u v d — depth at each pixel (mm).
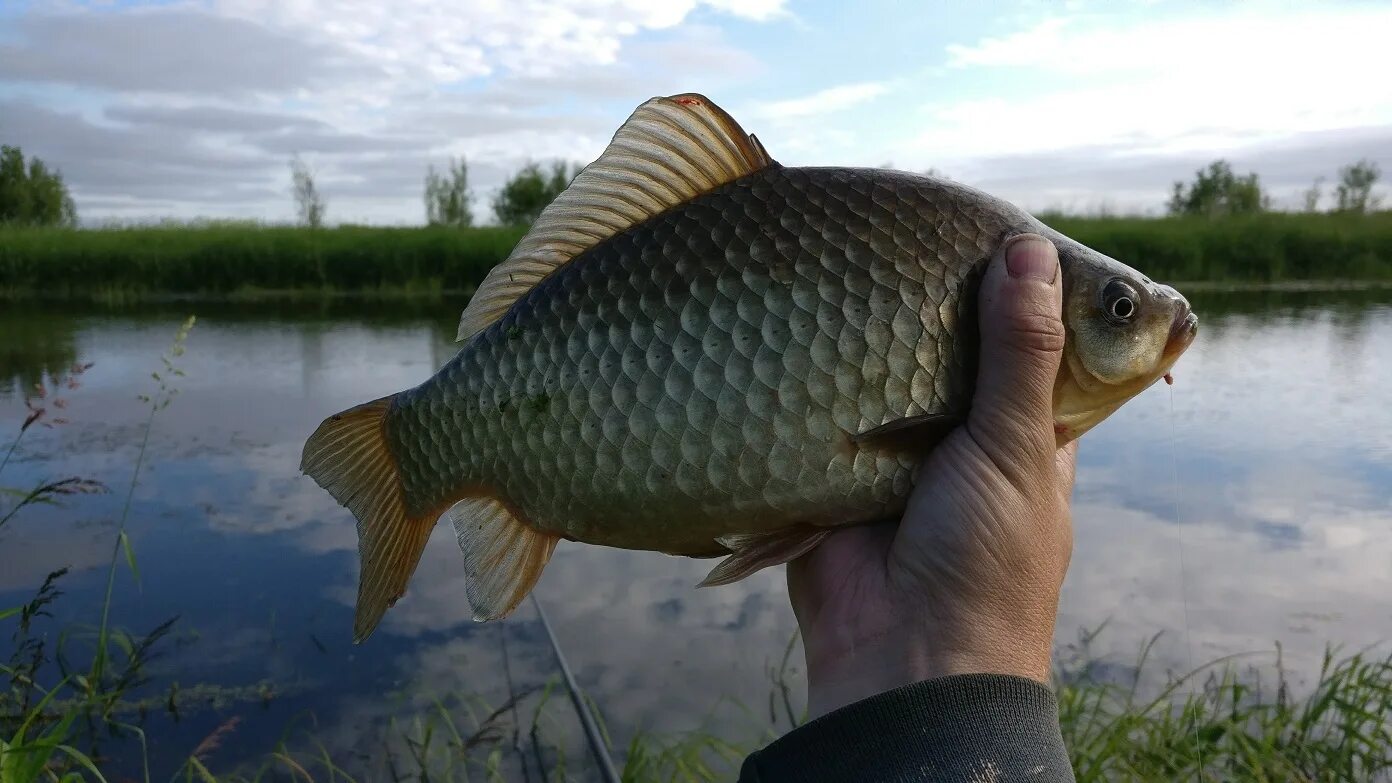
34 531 881
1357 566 796
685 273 285
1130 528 891
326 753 541
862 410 272
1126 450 1136
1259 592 754
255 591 767
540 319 299
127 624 709
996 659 254
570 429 292
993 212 288
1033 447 267
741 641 696
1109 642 677
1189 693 601
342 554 844
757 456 275
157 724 592
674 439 280
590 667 660
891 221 281
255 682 639
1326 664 587
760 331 276
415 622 736
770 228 283
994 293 270
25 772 433
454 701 622
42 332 2104
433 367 1631
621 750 564
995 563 260
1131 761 516
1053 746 231
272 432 1207
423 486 326
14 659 643
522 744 574
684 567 854
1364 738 535
